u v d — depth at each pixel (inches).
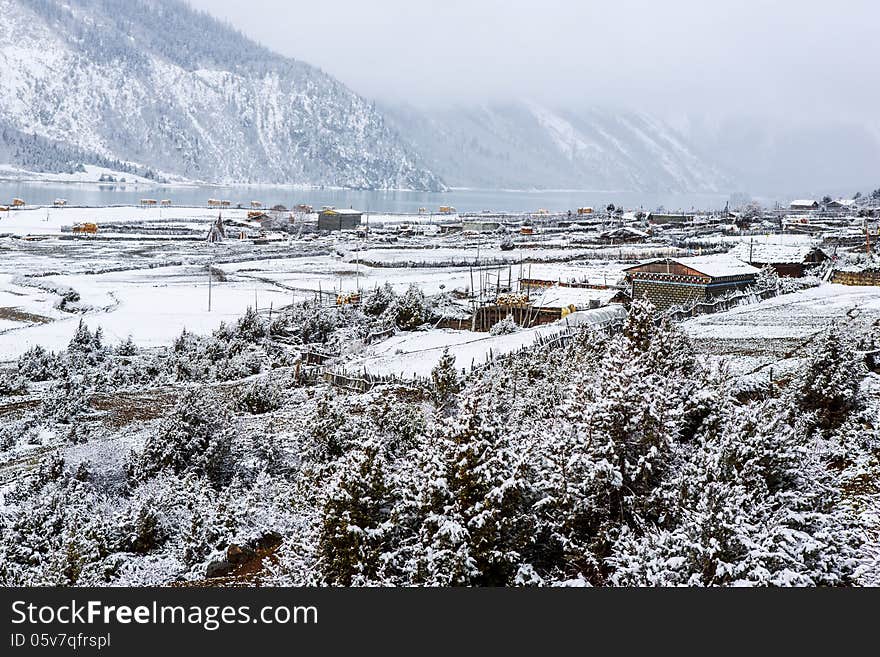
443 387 1407.5
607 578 737.0
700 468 775.1
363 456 808.3
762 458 784.9
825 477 823.1
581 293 3078.2
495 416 810.2
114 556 1004.6
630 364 876.6
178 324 3270.2
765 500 752.3
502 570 724.0
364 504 786.2
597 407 822.5
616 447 808.3
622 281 3479.3
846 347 1229.1
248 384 2081.7
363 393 1852.9
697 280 3043.8
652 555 689.0
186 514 1127.6
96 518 1074.1
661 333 1298.0
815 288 3348.9
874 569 717.3
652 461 813.2
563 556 783.1
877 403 1197.7
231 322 3280.0
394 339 2682.1
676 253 5551.2
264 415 1766.7
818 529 726.5
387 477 807.1
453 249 6574.8
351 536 773.3
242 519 1052.5
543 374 1603.1
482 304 3147.1
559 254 5802.2
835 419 1163.9
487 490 735.1
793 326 2386.8
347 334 2829.7
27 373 2316.7
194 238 7460.6
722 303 2965.1
